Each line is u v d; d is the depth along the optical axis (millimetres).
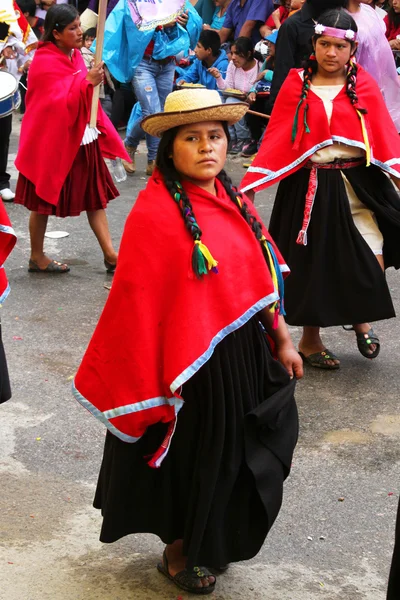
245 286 3070
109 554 3535
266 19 11258
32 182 6559
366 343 5328
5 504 3850
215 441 3010
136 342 2977
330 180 4961
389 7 10086
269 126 5062
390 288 6645
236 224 3111
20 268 7020
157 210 3006
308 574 3438
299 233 4926
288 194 5102
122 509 3152
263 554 3559
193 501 3055
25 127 6594
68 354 5461
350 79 4926
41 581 3355
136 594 3293
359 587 3365
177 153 3031
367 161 4863
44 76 6484
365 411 4793
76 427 4547
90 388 3082
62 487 4004
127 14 9617
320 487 4043
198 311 2975
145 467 3129
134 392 2994
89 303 6324
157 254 2986
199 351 2947
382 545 3631
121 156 6914
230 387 3043
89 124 6566
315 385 5098
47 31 6586
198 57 11086
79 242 7742
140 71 9820
